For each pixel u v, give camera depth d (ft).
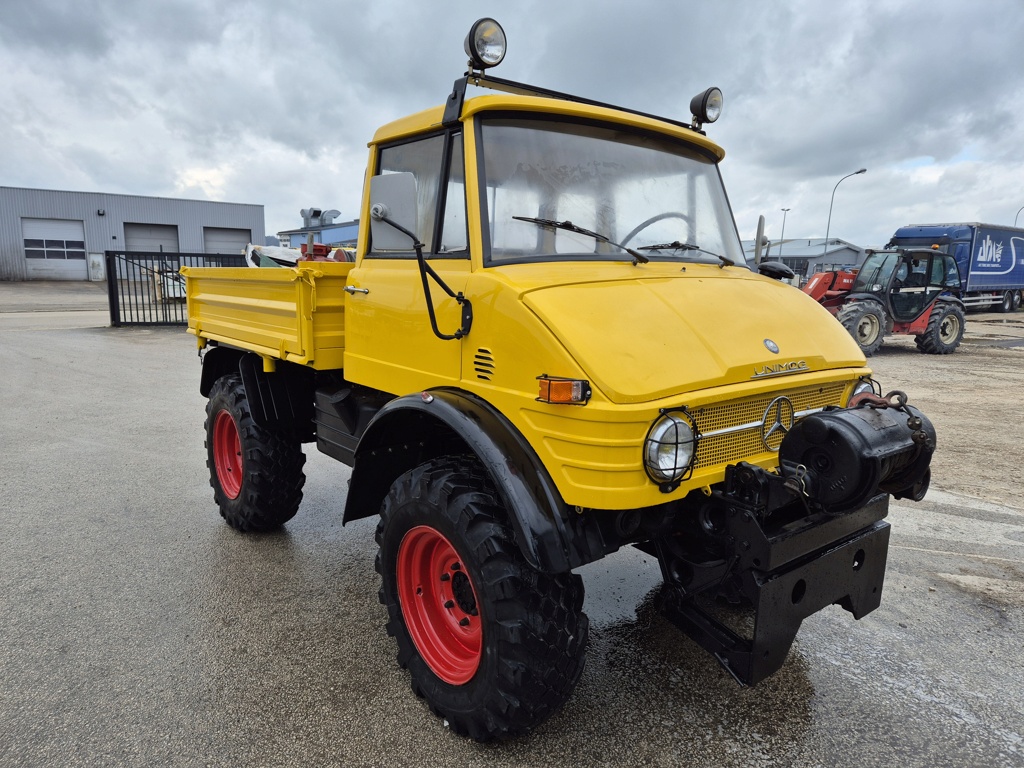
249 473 13.67
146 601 11.73
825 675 9.89
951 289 49.90
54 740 8.21
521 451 7.57
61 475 18.65
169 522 15.38
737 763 8.05
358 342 10.78
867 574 8.63
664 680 9.70
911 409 8.24
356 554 13.82
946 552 14.19
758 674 7.38
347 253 17.12
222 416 14.78
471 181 8.64
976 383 34.76
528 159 9.14
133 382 32.81
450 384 8.78
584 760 8.05
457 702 8.25
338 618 11.26
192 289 16.47
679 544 8.45
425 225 9.77
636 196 10.15
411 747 8.23
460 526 7.86
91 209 128.57
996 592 12.45
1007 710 9.15
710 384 7.47
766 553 7.13
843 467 7.20
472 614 8.51
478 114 8.82
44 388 31.19
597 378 6.94
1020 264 82.94
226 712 8.81
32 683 9.34
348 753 8.11
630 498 6.98
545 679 7.56
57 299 86.89
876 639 10.87
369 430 9.26
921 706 9.20
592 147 9.78
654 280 8.70
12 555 13.51
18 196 121.80
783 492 7.45
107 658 9.98
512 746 8.27
